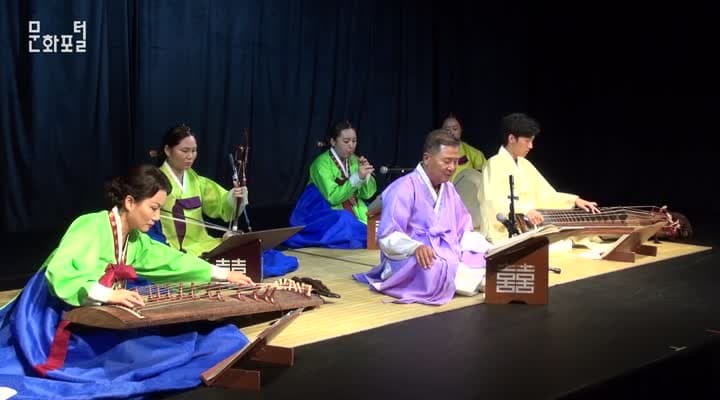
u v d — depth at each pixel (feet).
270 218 23.57
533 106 31.60
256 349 9.68
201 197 15.97
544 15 30.91
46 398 8.76
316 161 20.08
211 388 9.43
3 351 9.87
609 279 15.83
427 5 28.09
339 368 10.22
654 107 29.63
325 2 25.41
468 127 29.68
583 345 11.34
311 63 25.30
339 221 19.43
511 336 11.77
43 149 19.69
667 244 20.03
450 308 13.35
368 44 26.71
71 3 19.63
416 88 28.19
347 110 26.35
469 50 29.37
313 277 15.72
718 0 27.73
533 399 9.25
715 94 28.43
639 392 10.43
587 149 31.12
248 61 23.65
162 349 9.91
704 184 29.01
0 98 19.08
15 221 19.74
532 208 17.26
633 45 29.60
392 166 27.89
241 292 11.30
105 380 9.48
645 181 30.14
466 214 14.74
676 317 12.92
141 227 10.59
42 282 10.14
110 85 20.70
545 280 13.62
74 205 20.35
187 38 22.09
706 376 11.57
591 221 17.11
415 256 13.57
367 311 13.08
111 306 9.75
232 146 23.63
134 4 21.06
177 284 11.57
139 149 21.31
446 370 10.20
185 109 22.29
